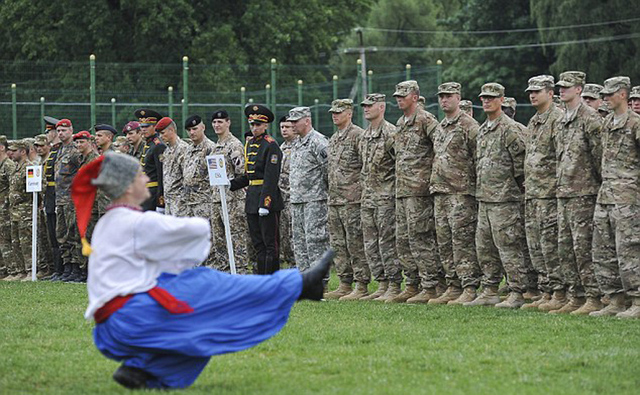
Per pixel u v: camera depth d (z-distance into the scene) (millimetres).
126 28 54156
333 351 10953
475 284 15852
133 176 8602
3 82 44094
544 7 51594
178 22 52594
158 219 8430
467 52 63031
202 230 8508
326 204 17781
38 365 10258
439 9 94812
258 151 17203
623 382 9156
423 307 15164
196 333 8367
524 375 9422
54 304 16203
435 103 40656
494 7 60344
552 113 14602
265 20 55000
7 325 13398
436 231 16047
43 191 23172
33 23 54000
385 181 16844
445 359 10281
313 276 8883
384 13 86250
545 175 14609
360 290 17516
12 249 23719
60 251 22484
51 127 22750
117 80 45906
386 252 16859
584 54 50000
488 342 11406
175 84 47188
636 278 13570
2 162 23750
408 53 85438
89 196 8672
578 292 14477
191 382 8820
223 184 16875
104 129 21781
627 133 13508
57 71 45500
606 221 13750
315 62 60812
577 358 10266
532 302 15531
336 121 17406
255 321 8602
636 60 49000
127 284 8352
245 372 9812
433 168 15945
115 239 8406
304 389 8891
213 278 8602
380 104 16891
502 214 15125
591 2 50406
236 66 49438
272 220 17094
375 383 9141
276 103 42531
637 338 11602
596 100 15734
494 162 15156
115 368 10125
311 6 58062
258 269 17266
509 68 59812
